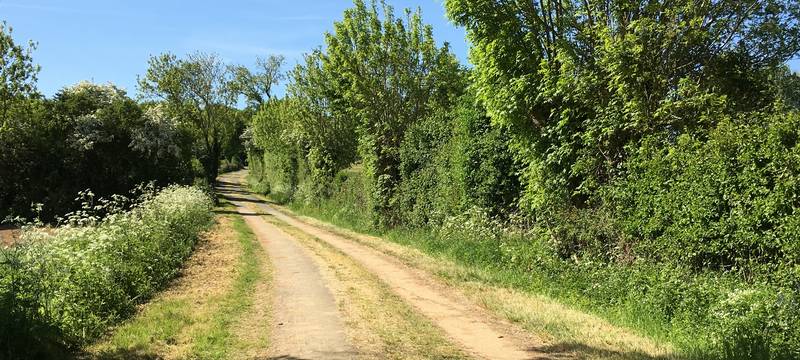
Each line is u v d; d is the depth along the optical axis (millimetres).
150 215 15867
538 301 10094
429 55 26609
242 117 86938
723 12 10273
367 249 18016
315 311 9125
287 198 46938
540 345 7340
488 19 12484
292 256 16031
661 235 9445
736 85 10758
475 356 6840
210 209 32750
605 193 10828
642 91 10211
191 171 42188
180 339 7367
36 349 6215
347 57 26266
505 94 12516
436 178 20078
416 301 10109
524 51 12438
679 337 7477
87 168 32844
